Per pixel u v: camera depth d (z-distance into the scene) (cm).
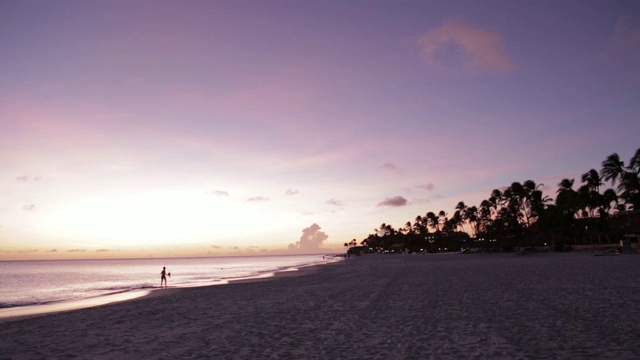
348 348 1049
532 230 9294
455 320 1347
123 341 1298
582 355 873
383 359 930
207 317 1723
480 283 2511
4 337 1459
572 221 8094
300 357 988
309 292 2606
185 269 11225
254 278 5041
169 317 1770
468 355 923
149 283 5116
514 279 2633
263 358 996
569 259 4781
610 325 1136
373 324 1356
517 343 1002
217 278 5709
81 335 1437
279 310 1827
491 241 11331
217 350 1106
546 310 1431
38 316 2084
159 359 1045
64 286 5019
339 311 1697
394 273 4119
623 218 6931
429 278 3138
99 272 10200
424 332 1186
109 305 2361
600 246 7106
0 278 7419
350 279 3644
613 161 6950
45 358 1115
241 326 1456
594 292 1800
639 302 1483
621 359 834
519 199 10062
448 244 15662
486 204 12850
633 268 2994
